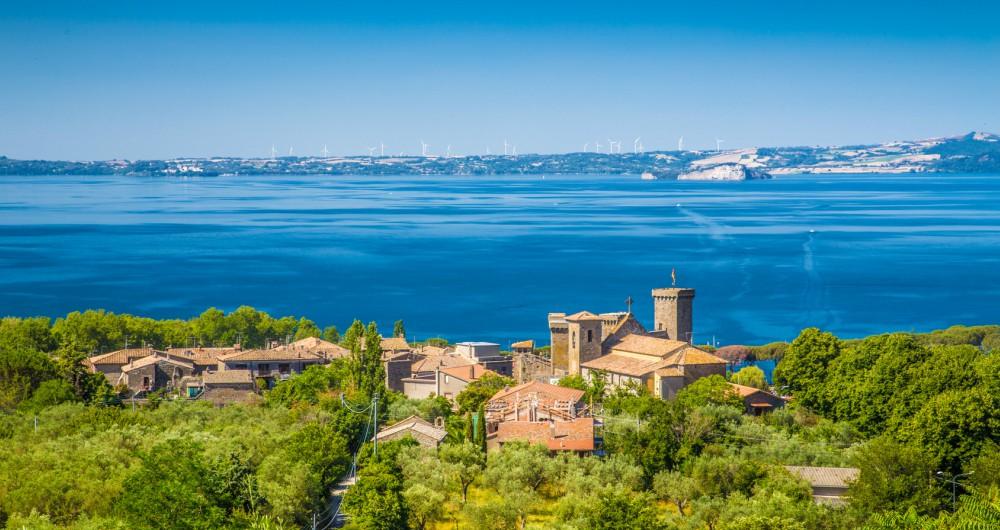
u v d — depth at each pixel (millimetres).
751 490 139375
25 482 130250
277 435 160750
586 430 164750
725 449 155500
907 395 173000
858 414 181250
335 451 151750
